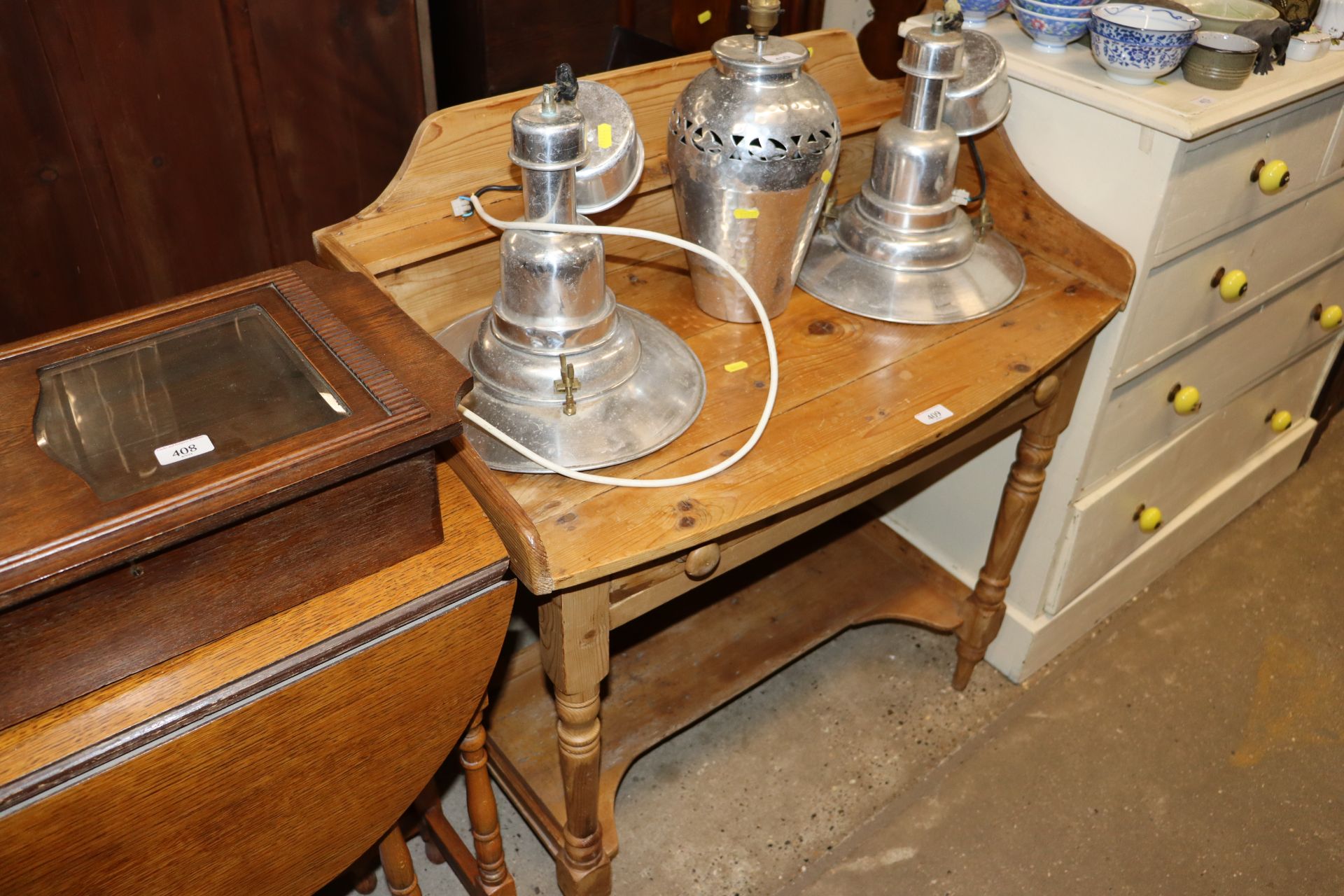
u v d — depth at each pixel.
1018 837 1.56
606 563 0.93
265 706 0.82
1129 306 1.36
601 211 1.15
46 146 1.39
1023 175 1.40
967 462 1.68
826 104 1.13
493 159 1.22
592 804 1.25
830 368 1.20
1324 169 1.51
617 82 1.26
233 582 0.78
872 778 1.64
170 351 0.87
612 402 1.06
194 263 1.61
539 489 1.01
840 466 1.05
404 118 1.69
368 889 1.44
